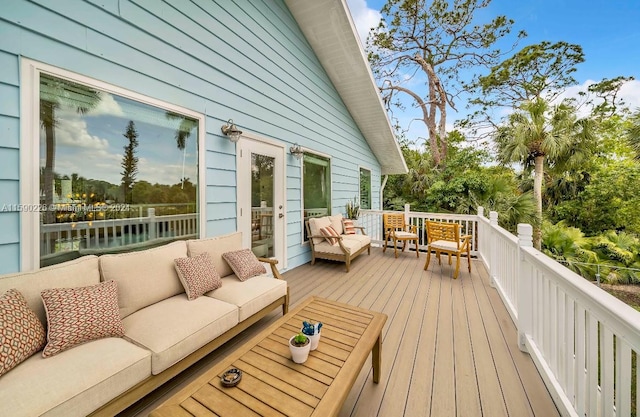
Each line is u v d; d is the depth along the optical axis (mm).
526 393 1628
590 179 10727
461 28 11281
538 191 8016
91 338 1438
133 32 2252
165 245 2322
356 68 5391
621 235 9555
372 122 7141
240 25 3359
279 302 2547
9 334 1202
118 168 2203
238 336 2309
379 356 1681
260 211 3777
